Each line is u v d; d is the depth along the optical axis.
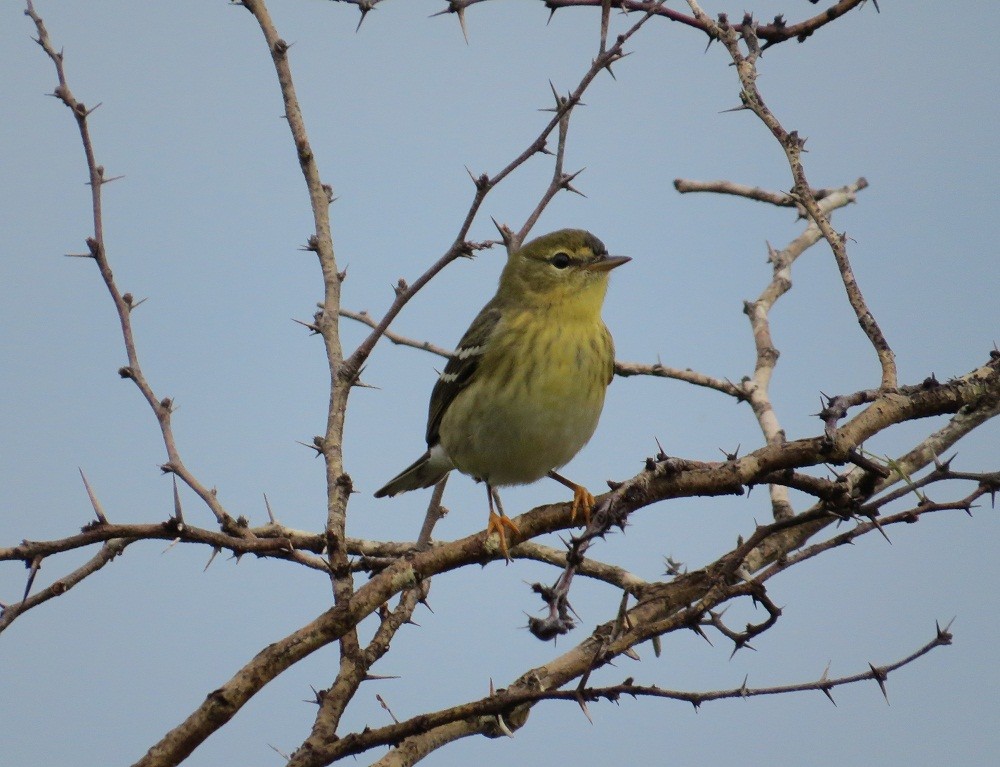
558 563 12.54
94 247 10.20
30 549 8.41
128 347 10.09
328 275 10.82
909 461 11.27
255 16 11.03
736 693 8.30
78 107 10.37
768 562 12.30
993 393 10.31
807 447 9.09
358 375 10.18
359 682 9.15
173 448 9.73
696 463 8.93
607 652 8.34
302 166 11.02
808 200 11.15
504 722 8.97
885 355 10.55
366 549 12.55
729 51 12.10
